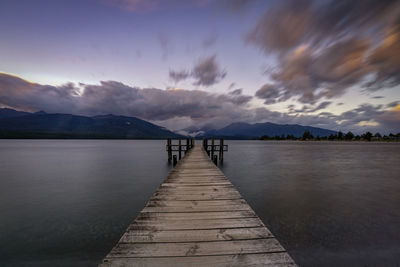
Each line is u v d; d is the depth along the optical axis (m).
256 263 2.10
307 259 4.85
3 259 4.95
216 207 3.66
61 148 55.12
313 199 9.36
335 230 6.23
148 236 2.61
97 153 38.16
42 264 4.76
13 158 28.31
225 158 28.52
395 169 18.42
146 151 44.31
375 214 7.51
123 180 13.88
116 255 2.22
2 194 10.50
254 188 11.39
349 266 4.59
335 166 20.27
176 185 5.21
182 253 2.26
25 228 6.54
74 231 6.32
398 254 5.02
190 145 26.11
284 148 57.16
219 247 2.37
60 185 12.41
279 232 6.12
